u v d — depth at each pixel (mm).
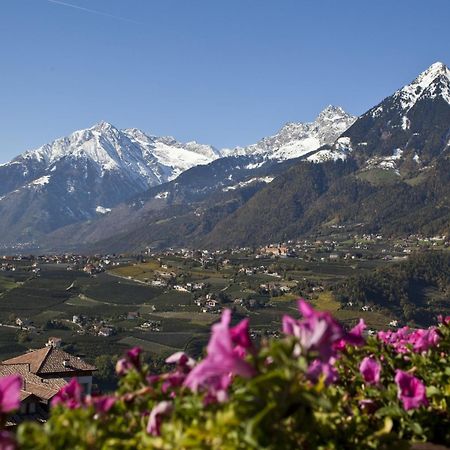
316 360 2871
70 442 2469
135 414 2920
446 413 3492
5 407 2547
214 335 2555
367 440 3102
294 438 2674
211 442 2354
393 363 3889
